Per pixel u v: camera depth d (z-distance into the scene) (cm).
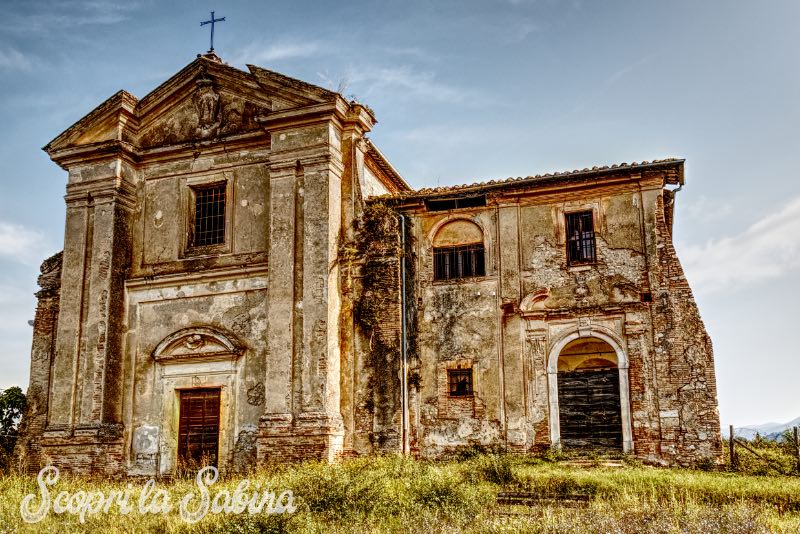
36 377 2238
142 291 2155
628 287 1984
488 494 1392
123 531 1247
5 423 2522
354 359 1986
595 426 1950
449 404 2039
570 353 2098
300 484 1373
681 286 1945
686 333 1916
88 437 2006
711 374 1880
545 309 2033
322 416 1859
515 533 1100
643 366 1928
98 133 2261
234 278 2072
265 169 2127
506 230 2111
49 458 2033
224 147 2173
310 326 1933
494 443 1984
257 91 2158
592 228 2059
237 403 1989
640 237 2005
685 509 1203
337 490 1318
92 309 2114
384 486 1366
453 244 2156
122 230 2189
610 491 1435
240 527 1170
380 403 1947
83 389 2069
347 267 2025
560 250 2062
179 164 2222
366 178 2236
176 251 2161
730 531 1059
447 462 1906
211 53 2275
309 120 2052
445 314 2103
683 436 1862
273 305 1975
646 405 1905
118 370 2106
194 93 2242
